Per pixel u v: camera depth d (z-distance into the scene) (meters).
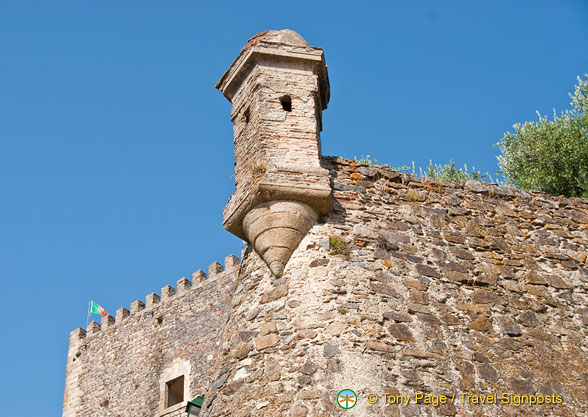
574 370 10.42
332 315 9.50
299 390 8.88
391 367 9.27
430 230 11.29
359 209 10.99
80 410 32.16
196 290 30.75
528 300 11.09
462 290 10.75
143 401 29.86
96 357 33.16
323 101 12.32
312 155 10.79
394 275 10.38
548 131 19.47
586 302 11.50
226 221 10.81
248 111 11.46
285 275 10.07
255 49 11.55
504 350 10.23
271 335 9.57
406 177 11.80
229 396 9.41
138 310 32.69
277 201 10.37
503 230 11.90
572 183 18.44
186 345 29.64
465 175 20.45
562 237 12.27
